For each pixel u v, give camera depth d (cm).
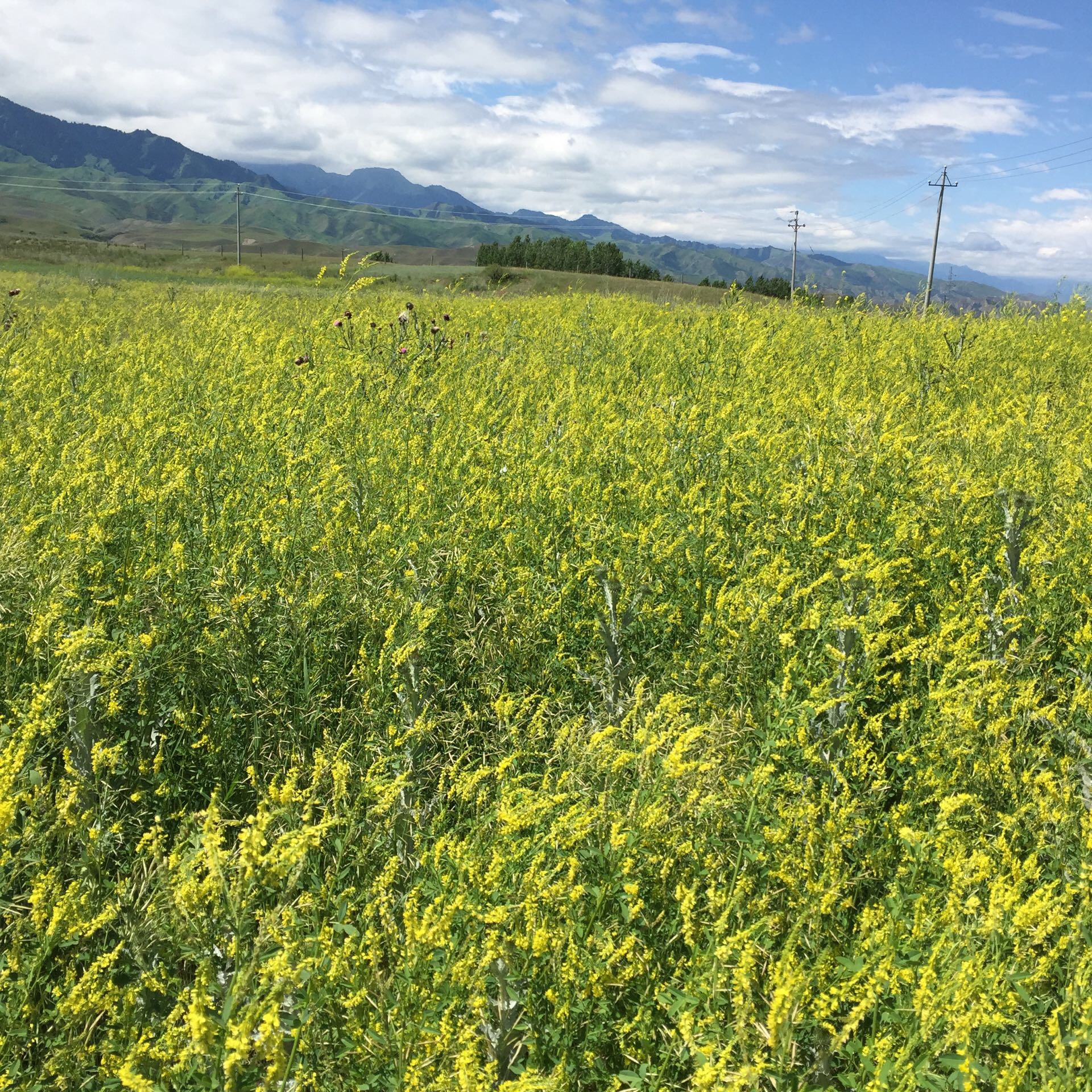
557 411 710
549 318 1346
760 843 285
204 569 421
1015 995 236
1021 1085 222
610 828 290
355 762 351
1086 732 362
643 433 655
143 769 333
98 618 383
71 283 1839
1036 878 289
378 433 620
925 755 339
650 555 459
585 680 411
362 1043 232
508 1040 242
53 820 289
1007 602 445
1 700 349
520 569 443
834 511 516
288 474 516
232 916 238
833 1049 233
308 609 403
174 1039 222
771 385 838
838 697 354
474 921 254
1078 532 490
